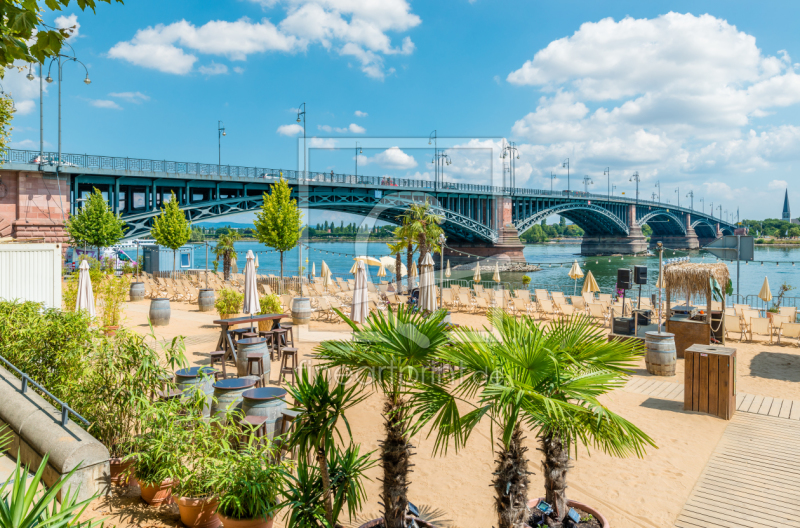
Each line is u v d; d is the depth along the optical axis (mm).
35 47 3342
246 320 9797
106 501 4344
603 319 14453
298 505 3408
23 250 9602
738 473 5121
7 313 6188
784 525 4145
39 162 26734
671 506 4461
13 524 2408
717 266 10586
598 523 3859
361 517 4344
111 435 4902
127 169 29484
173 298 20094
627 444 3166
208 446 4418
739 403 7480
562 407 2715
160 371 5176
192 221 33688
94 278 12969
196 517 3922
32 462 4398
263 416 5152
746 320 13812
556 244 145625
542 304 15578
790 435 6184
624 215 95750
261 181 35812
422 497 4629
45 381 5348
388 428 3418
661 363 9086
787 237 140125
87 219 25281
